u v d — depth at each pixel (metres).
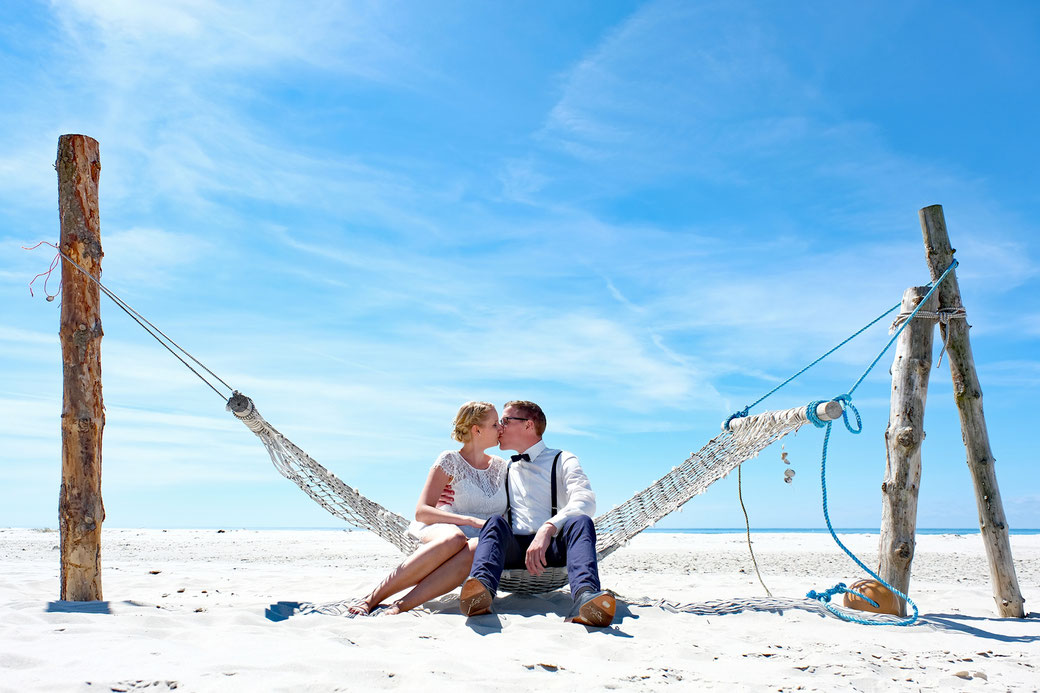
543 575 4.29
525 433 4.38
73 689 2.21
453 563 4.06
